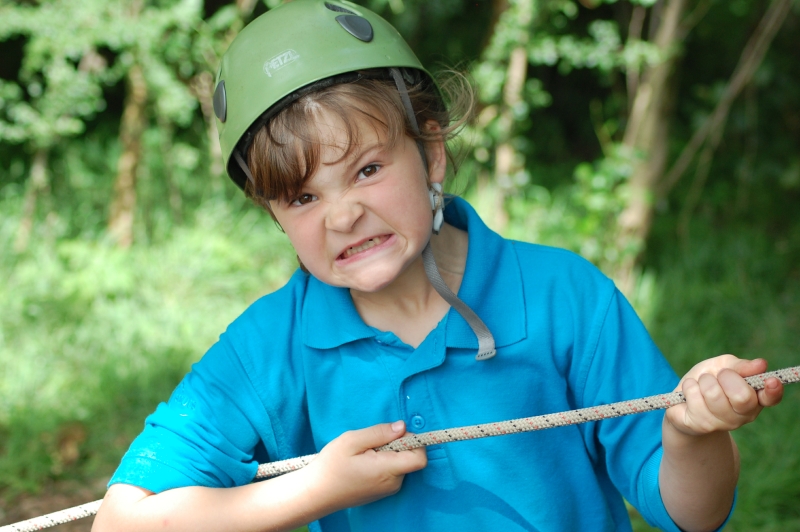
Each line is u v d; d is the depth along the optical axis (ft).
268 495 4.49
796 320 15.15
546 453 4.71
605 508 4.84
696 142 16.81
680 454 4.12
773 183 21.76
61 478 11.40
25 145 20.49
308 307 4.96
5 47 23.30
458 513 4.66
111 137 22.79
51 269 16.90
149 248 18.29
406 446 4.42
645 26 22.13
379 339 4.74
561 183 22.26
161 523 4.40
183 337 14.92
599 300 4.81
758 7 20.34
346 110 4.18
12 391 13.02
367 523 4.86
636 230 16.79
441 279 4.56
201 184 20.61
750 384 3.72
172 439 4.64
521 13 16.78
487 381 4.66
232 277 17.48
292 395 4.90
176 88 17.75
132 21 16.61
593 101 25.27
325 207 4.29
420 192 4.43
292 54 4.28
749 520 9.65
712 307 15.49
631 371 4.71
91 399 12.88
